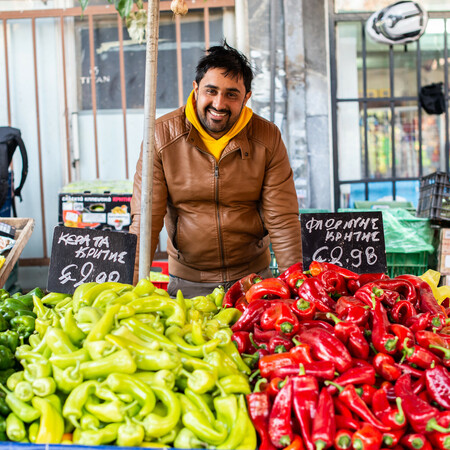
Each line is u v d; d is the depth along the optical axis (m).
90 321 1.57
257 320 1.74
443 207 3.90
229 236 2.53
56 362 1.43
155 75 1.89
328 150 5.34
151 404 1.36
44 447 1.28
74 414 1.36
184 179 2.44
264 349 1.60
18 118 5.32
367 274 1.97
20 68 5.29
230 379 1.43
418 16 5.23
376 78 5.50
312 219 2.12
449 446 1.29
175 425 1.36
